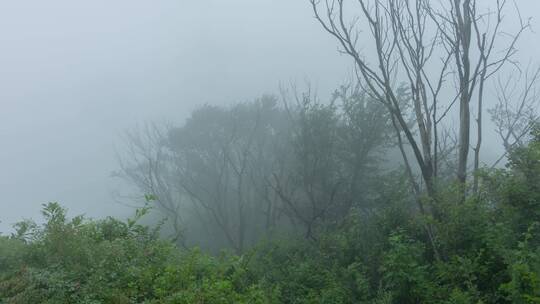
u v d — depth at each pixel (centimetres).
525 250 636
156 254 661
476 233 806
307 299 1023
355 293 998
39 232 631
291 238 1736
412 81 1063
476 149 1064
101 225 723
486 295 704
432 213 929
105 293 522
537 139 915
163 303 536
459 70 1059
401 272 811
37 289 509
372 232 1227
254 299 676
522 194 784
